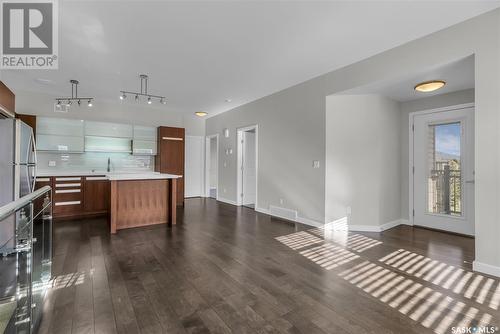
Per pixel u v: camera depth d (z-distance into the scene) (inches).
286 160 186.2
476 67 95.3
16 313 60.7
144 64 140.0
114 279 88.7
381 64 126.7
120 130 224.5
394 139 168.9
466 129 146.4
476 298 77.9
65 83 172.7
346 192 157.8
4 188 114.2
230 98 213.0
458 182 150.6
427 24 101.4
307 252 117.8
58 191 182.7
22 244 62.9
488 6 89.7
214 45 118.3
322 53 127.4
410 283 87.8
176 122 267.9
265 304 74.2
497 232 92.3
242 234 146.6
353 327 64.1
